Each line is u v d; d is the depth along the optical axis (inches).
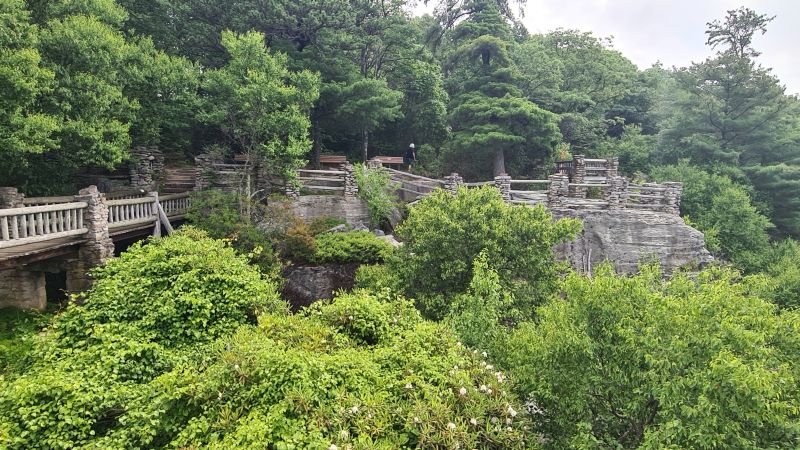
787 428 249.4
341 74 961.5
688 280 340.8
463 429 239.5
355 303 365.1
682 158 1289.4
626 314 297.3
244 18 857.5
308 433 233.6
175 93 733.9
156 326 350.9
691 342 270.4
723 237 1070.4
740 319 274.8
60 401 266.7
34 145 480.4
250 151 750.5
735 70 1252.5
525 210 548.4
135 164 804.6
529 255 521.0
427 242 531.2
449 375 284.0
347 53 1005.2
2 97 460.4
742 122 1250.6
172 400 268.1
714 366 237.3
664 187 882.8
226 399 261.6
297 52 920.3
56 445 248.1
